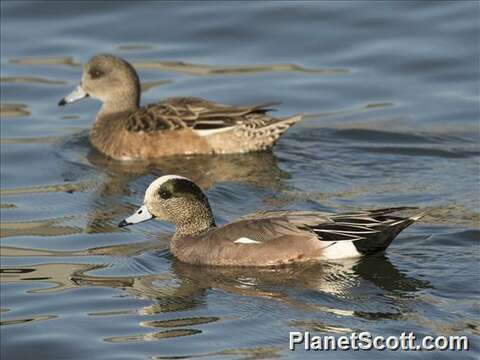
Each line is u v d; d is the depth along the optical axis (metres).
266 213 14.66
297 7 23.39
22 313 13.16
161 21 23.33
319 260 14.13
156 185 14.93
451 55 21.58
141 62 21.94
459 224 14.99
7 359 12.14
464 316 12.52
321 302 13.09
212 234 14.57
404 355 11.67
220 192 16.70
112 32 23.03
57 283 13.95
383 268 13.84
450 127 18.98
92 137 19.41
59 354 12.16
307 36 22.55
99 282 13.95
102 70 19.92
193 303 13.23
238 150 18.58
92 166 18.34
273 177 17.28
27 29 23.16
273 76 21.36
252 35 22.72
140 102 20.47
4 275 14.22
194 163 18.38
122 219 15.99
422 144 18.30
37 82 21.41
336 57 21.91
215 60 21.98
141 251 14.91
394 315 12.62
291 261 14.14
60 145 19.20
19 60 22.11
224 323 12.66
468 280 13.41
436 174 17.02
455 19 22.70
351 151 18.20
